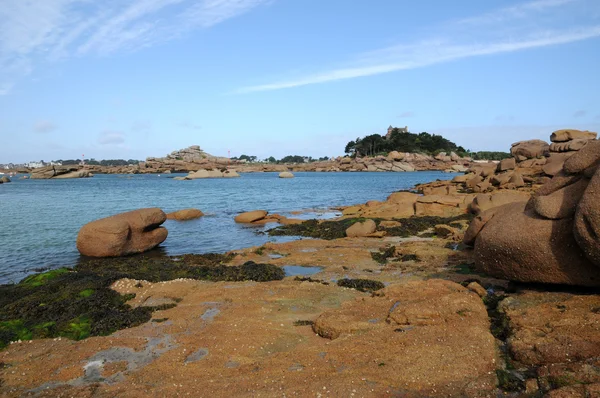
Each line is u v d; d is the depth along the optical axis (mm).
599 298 9320
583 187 10172
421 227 26312
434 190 41969
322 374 7742
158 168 178375
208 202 52500
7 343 10453
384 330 9461
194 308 12141
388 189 75812
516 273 10766
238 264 18984
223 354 9133
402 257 18406
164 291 13883
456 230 24141
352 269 16859
